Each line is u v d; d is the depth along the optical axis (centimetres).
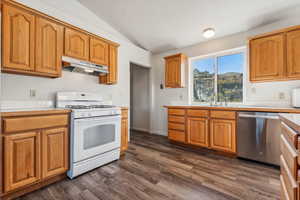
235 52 306
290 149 76
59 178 176
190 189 158
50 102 218
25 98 194
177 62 349
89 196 147
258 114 217
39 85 207
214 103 331
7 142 134
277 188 159
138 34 343
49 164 162
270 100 254
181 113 307
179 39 341
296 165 66
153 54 432
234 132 240
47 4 224
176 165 217
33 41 174
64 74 236
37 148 154
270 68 227
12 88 183
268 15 239
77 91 253
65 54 207
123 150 262
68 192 153
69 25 210
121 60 337
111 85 313
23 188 149
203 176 185
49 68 189
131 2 250
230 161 231
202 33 308
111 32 323
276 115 203
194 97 366
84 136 189
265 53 232
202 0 224
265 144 212
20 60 163
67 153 179
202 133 275
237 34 294
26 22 168
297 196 65
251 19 252
